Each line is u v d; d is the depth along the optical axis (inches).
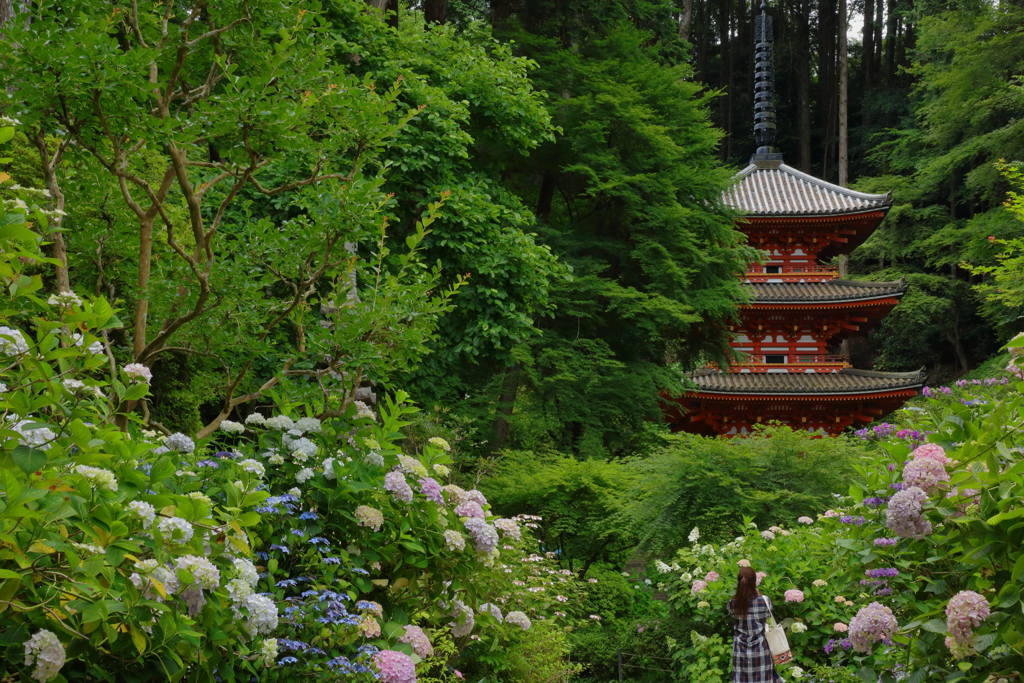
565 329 594.2
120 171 177.9
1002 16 948.6
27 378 103.2
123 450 106.5
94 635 92.0
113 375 130.1
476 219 401.7
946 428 137.9
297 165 260.7
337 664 120.3
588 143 598.2
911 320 1187.9
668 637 366.6
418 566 142.5
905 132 1273.4
